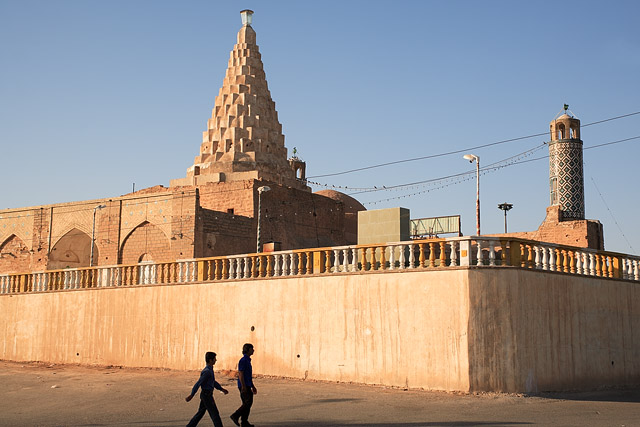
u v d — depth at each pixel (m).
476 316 18.92
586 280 21.86
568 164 52.91
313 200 51.22
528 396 18.56
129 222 45.22
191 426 13.64
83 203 47.41
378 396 18.23
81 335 28.42
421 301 19.75
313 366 21.56
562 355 20.41
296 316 22.14
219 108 53.94
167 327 25.50
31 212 49.50
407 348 19.83
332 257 23.09
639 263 24.58
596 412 16.06
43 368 27.45
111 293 27.59
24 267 49.50
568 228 43.50
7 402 19.16
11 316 31.64
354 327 20.89
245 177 49.03
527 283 19.67
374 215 28.52
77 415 16.45
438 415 15.51
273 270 23.44
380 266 20.95
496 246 19.59
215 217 43.62
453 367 18.98
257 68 55.28
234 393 19.17
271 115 55.00
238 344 23.39
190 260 25.38
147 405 17.61
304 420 15.06
